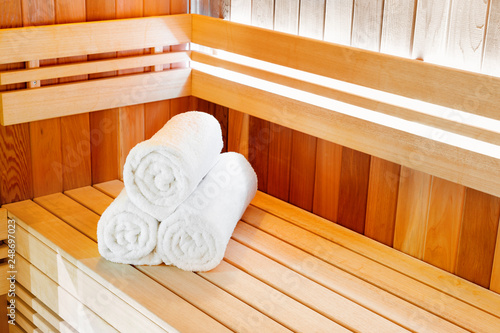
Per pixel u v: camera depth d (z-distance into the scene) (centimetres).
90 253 170
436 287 159
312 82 186
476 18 149
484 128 148
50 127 198
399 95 164
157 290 154
